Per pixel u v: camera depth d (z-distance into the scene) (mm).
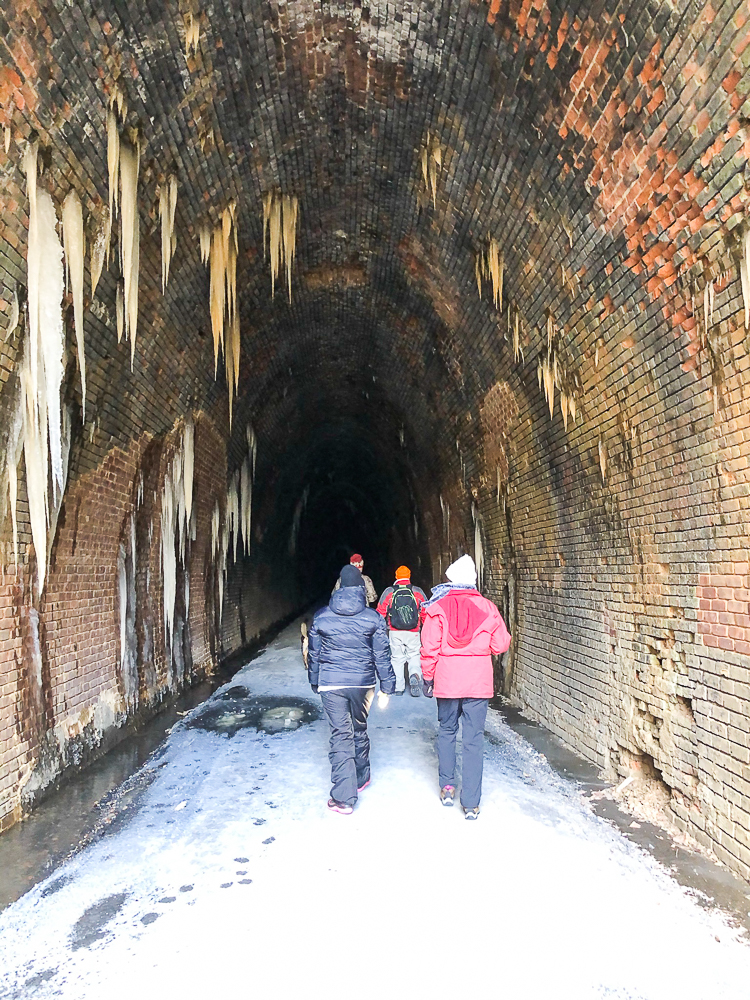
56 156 4703
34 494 4992
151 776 5996
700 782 4391
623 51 3844
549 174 5160
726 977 2926
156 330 7469
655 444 4984
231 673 11883
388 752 6395
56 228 4969
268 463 16781
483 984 2861
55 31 4090
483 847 4223
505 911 3461
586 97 4324
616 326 5180
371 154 7203
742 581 3975
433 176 6805
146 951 3176
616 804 5117
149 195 6141
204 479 11219
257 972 2969
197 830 4656
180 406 9078
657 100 3807
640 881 3803
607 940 3201
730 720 4062
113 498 7340
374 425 18000
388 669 4977
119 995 2846
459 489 12508
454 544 13656
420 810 4848
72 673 6297
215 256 7562
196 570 11188
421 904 3537
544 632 7797
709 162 3682
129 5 4441
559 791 5398
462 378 9891
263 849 4281
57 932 3391
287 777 5750
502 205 6098
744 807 3873
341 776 4820
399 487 20375
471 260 7430
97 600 7004
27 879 4027
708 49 3344
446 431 12164
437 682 4789
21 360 4887
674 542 4797
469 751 4668
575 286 5570
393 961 3027
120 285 6117
